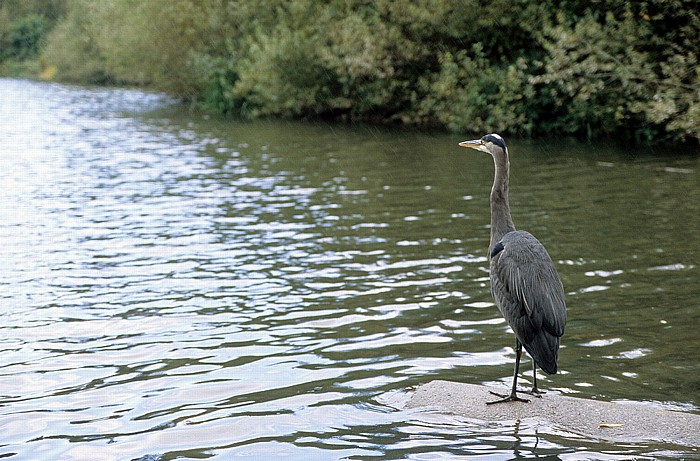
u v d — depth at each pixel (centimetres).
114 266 1152
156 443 625
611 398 692
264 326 893
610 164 1988
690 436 598
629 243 1214
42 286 1059
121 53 4572
